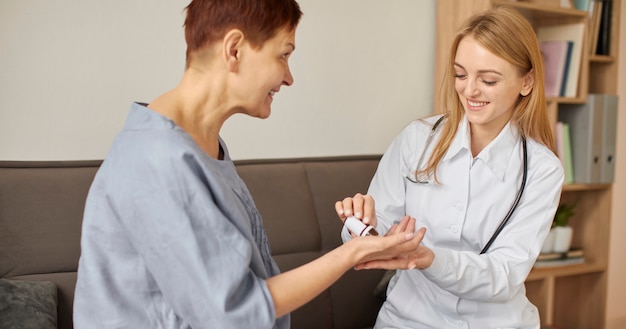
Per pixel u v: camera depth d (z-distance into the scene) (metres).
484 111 1.57
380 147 2.71
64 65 2.07
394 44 2.70
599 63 3.03
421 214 1.73
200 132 1.14
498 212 1.67
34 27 2.02
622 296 3.49
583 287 3.11
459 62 1.55
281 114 2.46
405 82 2.74
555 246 2.96
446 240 1.70
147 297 1.06
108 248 1.05
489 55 1.51
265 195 2.17
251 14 1.07
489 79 1.53
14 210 1.81
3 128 2.00
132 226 1.01
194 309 1.00
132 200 1.00
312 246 2.21
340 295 2.20
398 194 1.78
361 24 2.61
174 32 2.23
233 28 1.07
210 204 1.01
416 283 1.73
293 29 1.13
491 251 1.66
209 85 1.11
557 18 2.91
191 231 0.99
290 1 1.12
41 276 1.81
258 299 1.02
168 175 1.00
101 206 1.05
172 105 1.11
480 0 2.55
